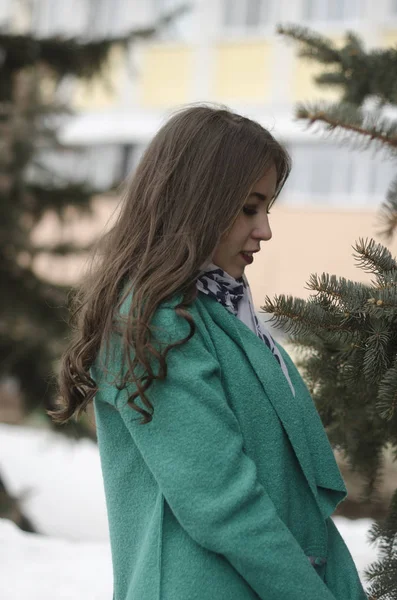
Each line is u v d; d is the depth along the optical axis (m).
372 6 13.07
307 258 13.27
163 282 1.64
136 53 14.45
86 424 7.48
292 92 13.54
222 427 1.58
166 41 14.23
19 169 7.79
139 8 14.51
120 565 1.69
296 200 13.42
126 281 1.74
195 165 1.73
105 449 1.74
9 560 4.18
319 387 2.48
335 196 13.25
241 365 1.69
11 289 7.82
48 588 3.76
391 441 2.50
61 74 8.02
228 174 1.72
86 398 1.73
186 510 1.53
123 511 1.69
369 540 2.40
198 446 1.56
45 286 7.91
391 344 2.05
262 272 13.40
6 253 7.90
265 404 1.69
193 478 1.54
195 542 1.58
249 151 1.73
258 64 13.83
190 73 14.23
